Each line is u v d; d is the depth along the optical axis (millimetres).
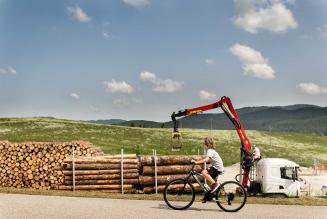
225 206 14609
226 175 40156
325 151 77562
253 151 24312
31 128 75875
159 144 66375
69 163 24078
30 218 12562
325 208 16594
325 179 40938
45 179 24953
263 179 23984
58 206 15016
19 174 25234
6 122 84312
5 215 12969
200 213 13977
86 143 27484
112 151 51344
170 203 14727
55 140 60656
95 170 24031
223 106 23484
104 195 19188
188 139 76250
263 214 14227
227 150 67375
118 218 12781
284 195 23922
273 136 95125
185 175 23938
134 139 70125
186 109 23594
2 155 25453
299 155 69062
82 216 13016
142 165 24062
